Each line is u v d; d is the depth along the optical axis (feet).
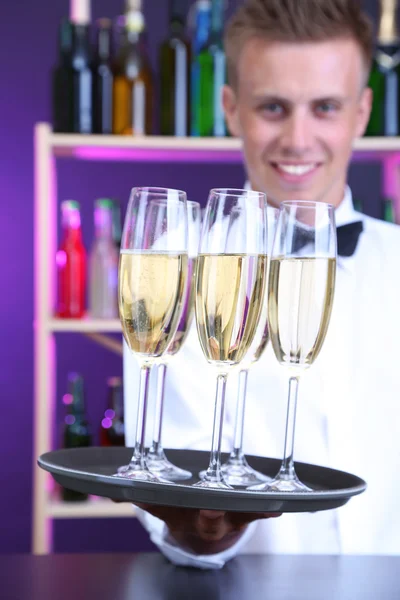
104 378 11.03
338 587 3.08
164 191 3.06
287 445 3.20
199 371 5.33
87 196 11.01
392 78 9.25
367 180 11.08
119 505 9.02
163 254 3.04
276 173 6.49
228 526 3.30
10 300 11.11
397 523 5.72
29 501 11.09
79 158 9.89
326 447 5.75
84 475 2.83
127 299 3.07
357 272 6.09
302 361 3.13
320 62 6.18
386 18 9.32
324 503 2.84
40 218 9.02
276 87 6.23
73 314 9.14
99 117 9.10
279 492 2.75
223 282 2.97
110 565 3.36
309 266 3.08
